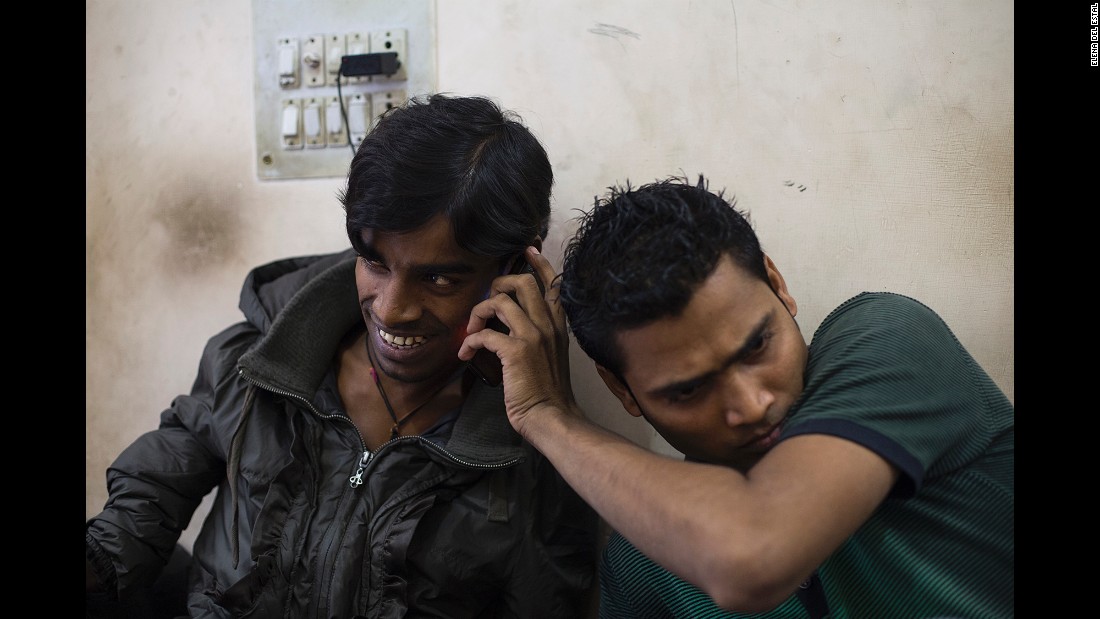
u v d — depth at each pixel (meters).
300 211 1.38
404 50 1.31
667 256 0.73
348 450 1.07
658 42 1.22
